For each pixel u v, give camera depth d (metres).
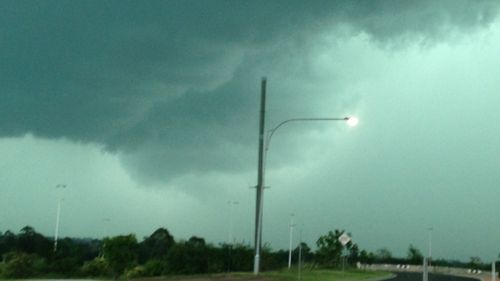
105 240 63.75
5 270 58.34
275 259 67.12
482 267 117.81
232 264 62.47
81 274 61.47
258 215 43.41
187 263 58.75
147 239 76.94
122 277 57.75
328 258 87.56
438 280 70.69
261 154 43.31
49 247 74.25
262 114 43.03
